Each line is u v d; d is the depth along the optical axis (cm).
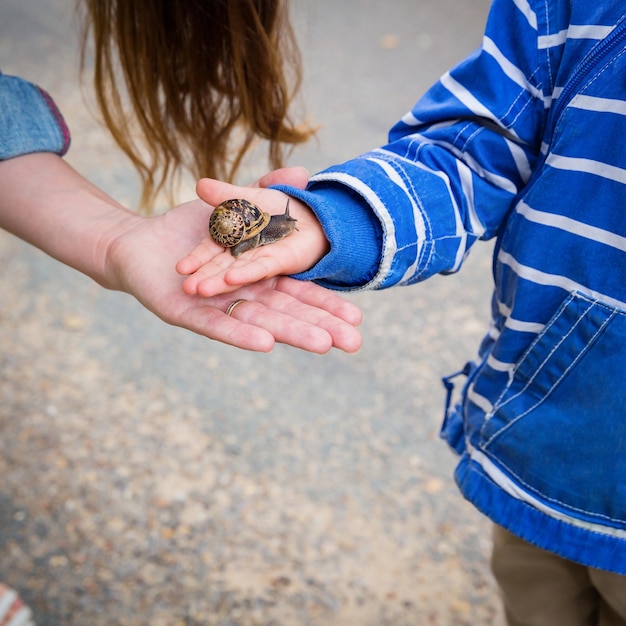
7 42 230
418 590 107
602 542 69
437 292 153
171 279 73
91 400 130
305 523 113
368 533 113
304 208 74
